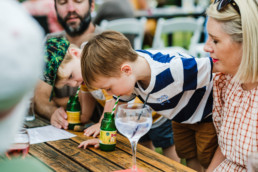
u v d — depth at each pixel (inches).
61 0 96.0
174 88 63.6
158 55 66.2
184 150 83.5
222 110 62.1
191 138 82.1
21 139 45.2
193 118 70.4
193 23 195.9
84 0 96.3
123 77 58.9
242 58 49.8
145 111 50.1
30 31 18.7
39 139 64.7
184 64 62.6
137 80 62.1
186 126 79.6
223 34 51.4
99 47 58.1
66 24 97.9
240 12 49.0
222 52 52.6
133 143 49.9
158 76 62.2
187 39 300.5
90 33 100.4
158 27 198.2
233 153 55.9
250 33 48.3
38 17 135.6
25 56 18.2
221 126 58.6
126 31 171.9
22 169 23.6
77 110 72.8
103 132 58.1
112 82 59.1
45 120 80.2
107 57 57.2
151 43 222.2
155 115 89.4
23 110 22.3
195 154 83.5
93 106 87.4
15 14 18.6
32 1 159.8
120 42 59.4
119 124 49.3
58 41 75.7
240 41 50.7
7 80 17.6
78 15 96.4
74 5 95.4
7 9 18.6
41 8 158.2
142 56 64.2
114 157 55.4
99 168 50.7
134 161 49.4
